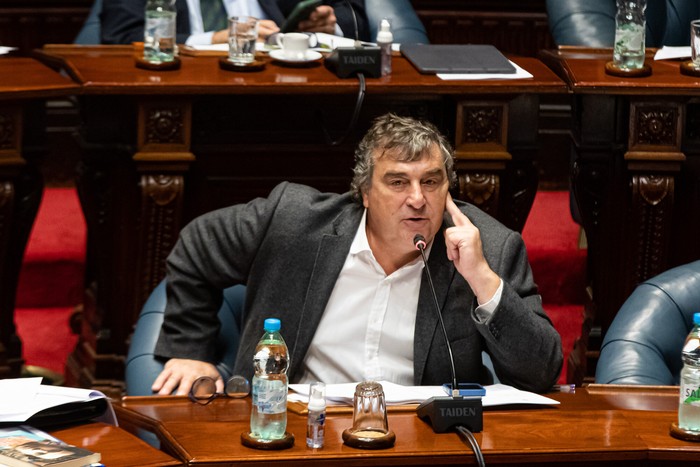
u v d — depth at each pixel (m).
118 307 15.08
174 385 11.02
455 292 10.88
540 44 22.92
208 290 11.52
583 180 15.14
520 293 10.85
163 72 14.52
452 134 14.81
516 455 8.77
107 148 14.64
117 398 15.09
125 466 8.32
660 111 14.72
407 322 11.05
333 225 11.11
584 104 14.93
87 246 16.19
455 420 9.12
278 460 8.52
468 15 22.66
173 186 14.50
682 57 16.06
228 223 11.37
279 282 11.11
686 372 9.40
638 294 12.18
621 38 14.93
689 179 15.29
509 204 15.25
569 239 18.78
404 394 9.83
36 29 22.08
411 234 10.50
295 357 11.07
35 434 8.76
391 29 17.75
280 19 17.56
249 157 15.08
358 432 8.89
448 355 10.88
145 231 14.62
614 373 11.54
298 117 15.02
